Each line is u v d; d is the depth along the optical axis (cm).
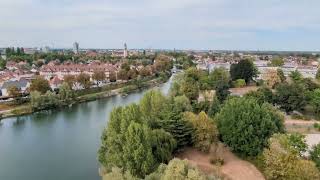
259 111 6069
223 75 12638
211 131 6203
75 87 14925
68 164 6594
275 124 6125
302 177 4381
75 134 8662
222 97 9994
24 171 6250
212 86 11475
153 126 6222
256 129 5884
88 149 7469
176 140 6103
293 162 4600
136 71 19288
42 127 9494
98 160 6381
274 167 4725
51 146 7725
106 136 5978
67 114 11125
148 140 5162
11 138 8431
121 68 19938
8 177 5969
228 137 6172
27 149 7544
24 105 12050
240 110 6216
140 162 4859
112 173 4675
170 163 4016
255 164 5788
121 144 5250
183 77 12281
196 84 10900
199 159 6019
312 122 8225
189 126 6256
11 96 12525
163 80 19525
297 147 5322
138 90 16162
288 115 9006
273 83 12219
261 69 19350
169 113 6250
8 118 10662
